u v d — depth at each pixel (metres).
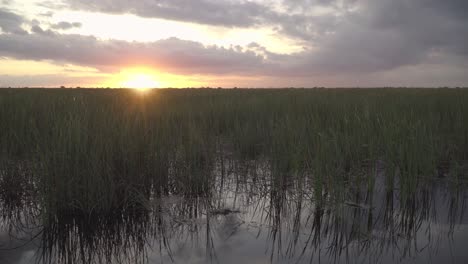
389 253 2.89
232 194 4.62
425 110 8.91
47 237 3.29
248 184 5.08
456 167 4.89
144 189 4.38
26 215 3.83
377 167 5.29
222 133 8.05
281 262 2.73
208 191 4.50
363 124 6.04
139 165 4.48
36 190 3.86
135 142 4.54
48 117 5.69
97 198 3.73
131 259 2.83
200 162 5.40
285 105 10.33
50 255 2.92
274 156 5.30
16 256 2.90
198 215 3.83
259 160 6.43
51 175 3.55
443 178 5.02
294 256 2.84
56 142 4.06
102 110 5.59
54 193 3.54
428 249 2.96
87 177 3.79
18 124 6.13
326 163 4.47
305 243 3.10
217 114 9.38
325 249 2.97
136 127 4.85
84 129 4.29
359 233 3.30
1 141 5.27
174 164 4.85
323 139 4.89
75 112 5.37
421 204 4.11
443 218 3.67
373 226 3.47
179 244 3.10
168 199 4.33
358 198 4.32
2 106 7.27
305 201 4.31
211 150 5.84
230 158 6.66
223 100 12.27
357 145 5.45
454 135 6.52
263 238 3.21
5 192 4.23
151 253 2.94
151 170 4.51
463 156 5.80
